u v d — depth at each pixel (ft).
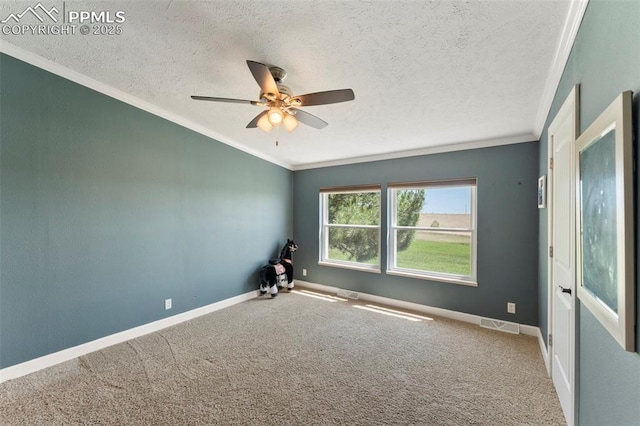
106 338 8.59
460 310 11.17
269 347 8.67
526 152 10.00
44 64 7.22
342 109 8.55
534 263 9.77
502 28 4.93
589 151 3.71
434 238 12.17
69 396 6.25
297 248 16.37
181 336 9.42
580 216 4.12
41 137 7.29
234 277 12.99
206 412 5.80
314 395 6.37
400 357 8.10
